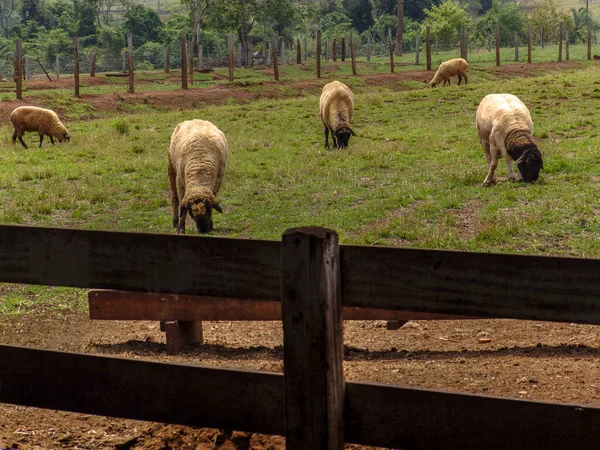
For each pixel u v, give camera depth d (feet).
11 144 72.64
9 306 27.71
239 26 203.92
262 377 9.82
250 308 20.90
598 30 348.18
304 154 61.21
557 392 15.93
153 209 44.83
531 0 448.65
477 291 9.12
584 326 23.21
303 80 136.36
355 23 327.88
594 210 39.34
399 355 20.97
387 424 9.56
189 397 10.17
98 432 14.56
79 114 100.53
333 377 9.38
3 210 43.65
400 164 54.85
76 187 48.67
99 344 22.71
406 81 138.00
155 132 74.43
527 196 42.63
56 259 10.66
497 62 160.25
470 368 18.38
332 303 9.34
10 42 288.51
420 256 9.26
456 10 269.23
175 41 277.64
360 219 40.91
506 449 9.11
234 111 88.94
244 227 40.04
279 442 13.67
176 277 10.12
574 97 81.10
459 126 70.79
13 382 10.89
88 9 308.81
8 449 13.32
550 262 8.82
